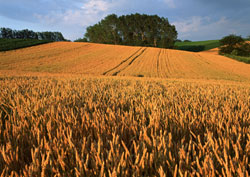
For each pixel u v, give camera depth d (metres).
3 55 41.38
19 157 1.27
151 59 42.50
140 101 3.09
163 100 2.98
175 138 1.55
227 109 2.32
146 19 87.62
